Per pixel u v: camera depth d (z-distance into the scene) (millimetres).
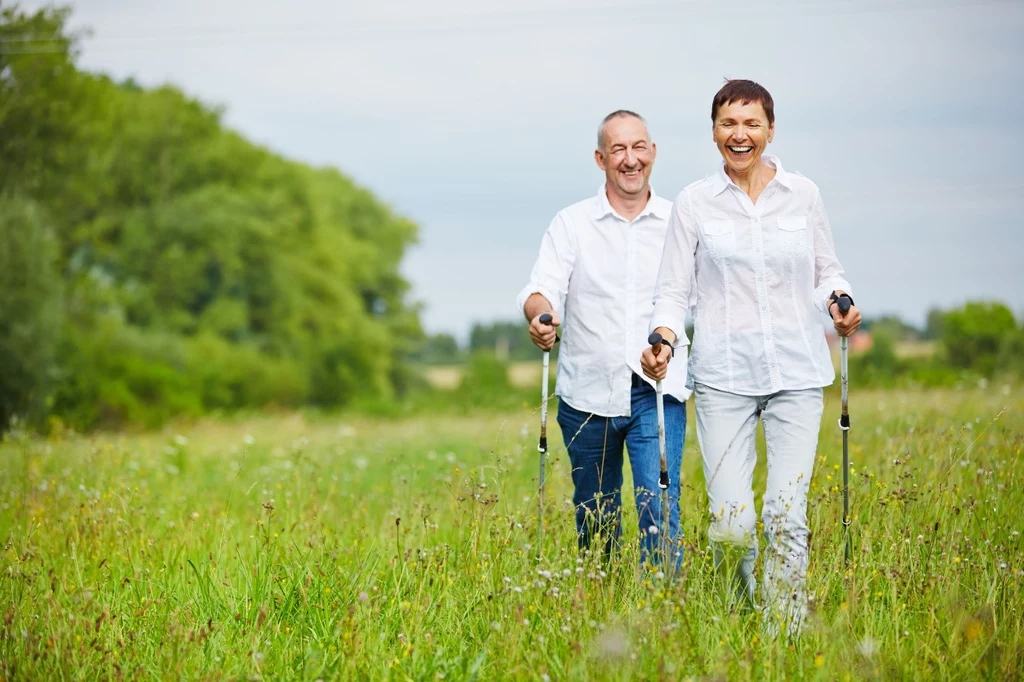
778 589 4602
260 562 5500
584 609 4465
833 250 5312
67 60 41156
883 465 6711
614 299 6004
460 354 111312
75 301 45938
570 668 4133
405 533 5887
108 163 49344
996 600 4641
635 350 5941
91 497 7066
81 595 5035
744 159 5133
